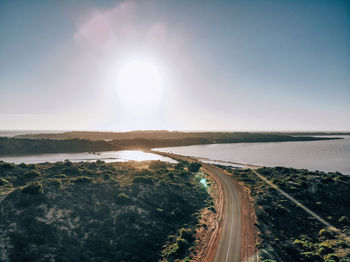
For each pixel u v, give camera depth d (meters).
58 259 24.73
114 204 38.31
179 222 37.72
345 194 47.75
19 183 45.66
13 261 23.11
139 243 30.59
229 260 26.16
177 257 27.39
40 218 30.19
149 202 41.97
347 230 34.22
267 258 26.48
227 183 63.22
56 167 60.38
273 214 40.59
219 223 36.69
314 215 40.22
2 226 27.00
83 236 29.56
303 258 27.44
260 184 60.72
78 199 37.38
